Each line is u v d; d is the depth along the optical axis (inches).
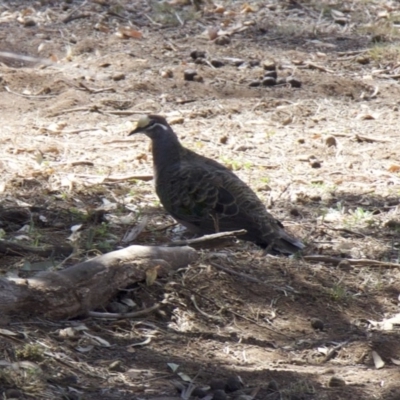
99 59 816.3
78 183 548.7
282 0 972.6
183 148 492.4
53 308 370.6
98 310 386.3
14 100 716.0
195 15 923.4
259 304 407.8
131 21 914.7
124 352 358.0
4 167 571.2
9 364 328.5
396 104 738.2
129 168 581.9
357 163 611.2
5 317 359.6
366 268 452.1
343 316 409.1
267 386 339.3
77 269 385.1
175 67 796.6
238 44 866.8
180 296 399.9
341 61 840.9
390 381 351.6
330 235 493.0
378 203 541.0
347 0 984.9
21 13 927.7
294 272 436.8
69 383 328.5
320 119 698.8
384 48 852.0
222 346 373.7
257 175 578.9
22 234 463.2
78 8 937.5
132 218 499.2
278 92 754.8
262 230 457.7
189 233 488.4
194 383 339.3
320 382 347.9
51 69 797.2
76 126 666.8
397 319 406.0
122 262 396.8
